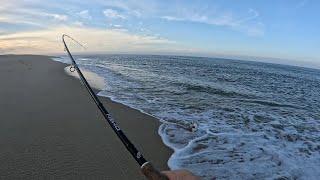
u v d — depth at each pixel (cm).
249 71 2073
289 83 1588
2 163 479
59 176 446
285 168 501
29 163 481
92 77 1330
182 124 700
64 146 550
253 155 545
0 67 1468
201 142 599
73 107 798
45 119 695
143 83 1230
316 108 959
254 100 1012
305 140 634
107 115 288
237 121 745
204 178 462
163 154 543
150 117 748
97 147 550
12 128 632
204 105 889
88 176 450
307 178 473
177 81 1312
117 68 1728
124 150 538
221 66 2320
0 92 941
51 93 948
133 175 459
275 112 859
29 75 1260
